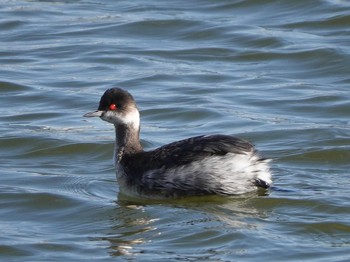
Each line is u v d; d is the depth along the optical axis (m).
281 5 26.41
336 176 16.12
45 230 14.28
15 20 26.25
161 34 25.09
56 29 25.67
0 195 15.48
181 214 14.52
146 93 21.08
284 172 16.33
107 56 23.56
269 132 18.34
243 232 13.77
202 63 23.08
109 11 27.06
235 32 24.70
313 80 21.84
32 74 22.41
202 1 27.31
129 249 13.45
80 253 13.36
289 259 12.96
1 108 20.34
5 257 13.27
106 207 14.98
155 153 15.31
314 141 17.86
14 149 17.84
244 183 14.87
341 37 24.17
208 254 13.16
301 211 14.55
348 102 20.09
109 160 17.39
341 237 13.68
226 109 19.94
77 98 20.73
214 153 14.84
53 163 17.23
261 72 22.38
